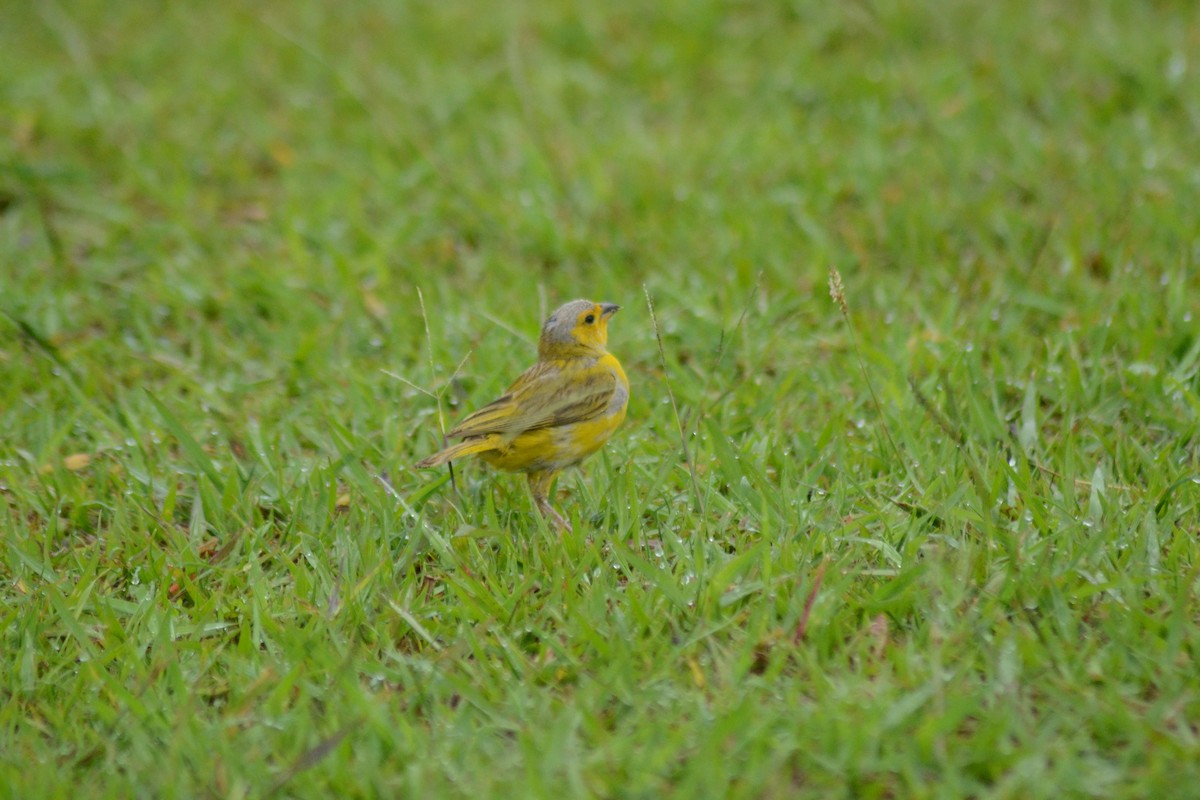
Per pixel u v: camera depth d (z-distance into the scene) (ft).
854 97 55.01
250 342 41.32
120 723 24.07
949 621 25.07
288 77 60.90
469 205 48.16
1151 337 35.70
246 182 52.13
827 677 24.14
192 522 31.48
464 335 39.73
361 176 51.60
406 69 60.39
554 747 22.02
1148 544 27.12
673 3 63.87
